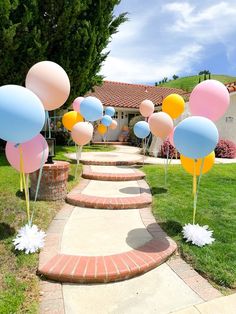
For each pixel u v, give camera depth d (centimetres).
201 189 784
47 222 562
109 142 2091
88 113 862
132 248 467
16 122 377
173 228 542
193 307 341
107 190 787
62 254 440
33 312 324
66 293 366
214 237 501
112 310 335
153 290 375
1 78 1159
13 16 1085
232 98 1529
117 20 1477
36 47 1138
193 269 424
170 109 794
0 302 332
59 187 685
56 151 1383
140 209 664
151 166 1080
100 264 412
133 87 2769
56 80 457
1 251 436
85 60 1319
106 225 565
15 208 586
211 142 446
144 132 968
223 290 375
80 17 1300
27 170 454
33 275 395
